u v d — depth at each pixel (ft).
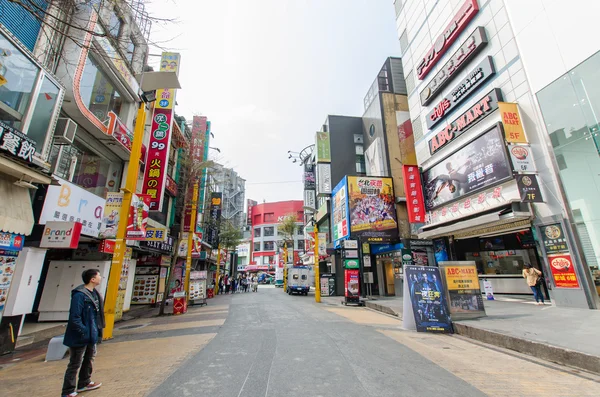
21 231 21.85
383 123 77.56
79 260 35.86
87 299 13.20
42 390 13.25
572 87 31.60
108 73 36.11
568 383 13.61
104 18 31.32
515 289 45.11
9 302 22.31
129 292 47.06
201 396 11.93
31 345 23.97
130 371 15.37
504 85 40.11
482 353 19.02
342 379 13.82
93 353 13.26
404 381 13.64
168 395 12.07
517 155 35.91
